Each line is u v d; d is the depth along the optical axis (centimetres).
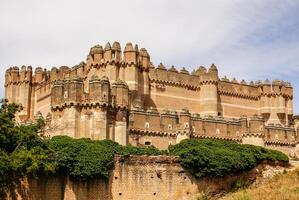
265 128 9225
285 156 7362
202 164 6444
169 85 10069
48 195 5712
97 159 5903
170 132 8394
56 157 5725
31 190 5619
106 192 5959
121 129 7181
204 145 6931
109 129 7088
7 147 5469
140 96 9350
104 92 7069
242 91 11031
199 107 10425
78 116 7038
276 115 11175
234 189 6744
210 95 10431
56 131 7019
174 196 6306
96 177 5906
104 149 6056
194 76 10469
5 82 11306
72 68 10162
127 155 6153
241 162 6788
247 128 9075
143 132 8138
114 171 6056
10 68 11250
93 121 6994
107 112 7081
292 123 11125
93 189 5906
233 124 9131
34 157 5203
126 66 9200
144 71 9569
